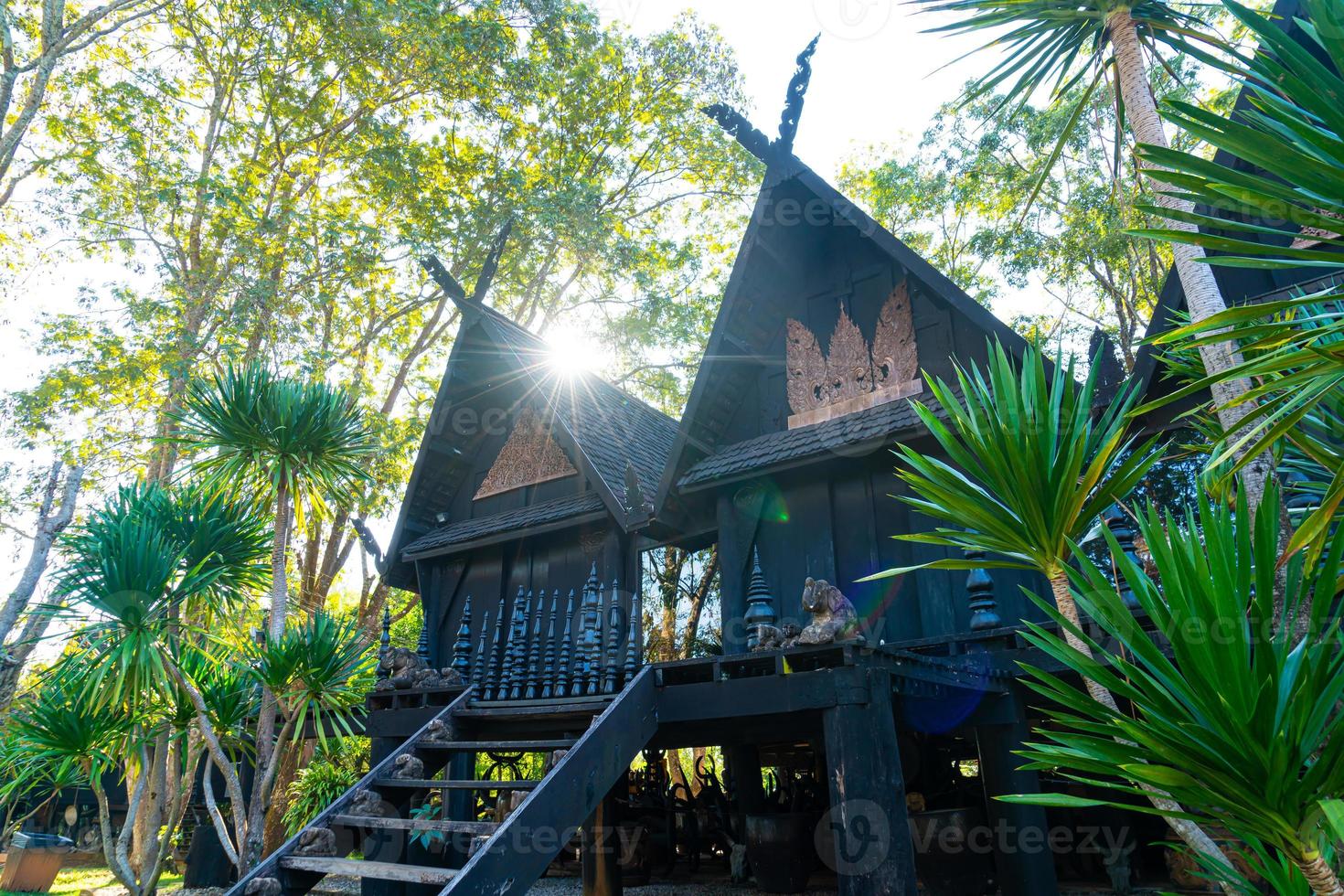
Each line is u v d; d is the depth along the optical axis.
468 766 8.23
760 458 8.07
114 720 8.25
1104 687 2.70
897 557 7.51
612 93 19.14
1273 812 2.39
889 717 5.14
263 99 16.78
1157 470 6.54
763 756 12.13
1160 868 8.90
